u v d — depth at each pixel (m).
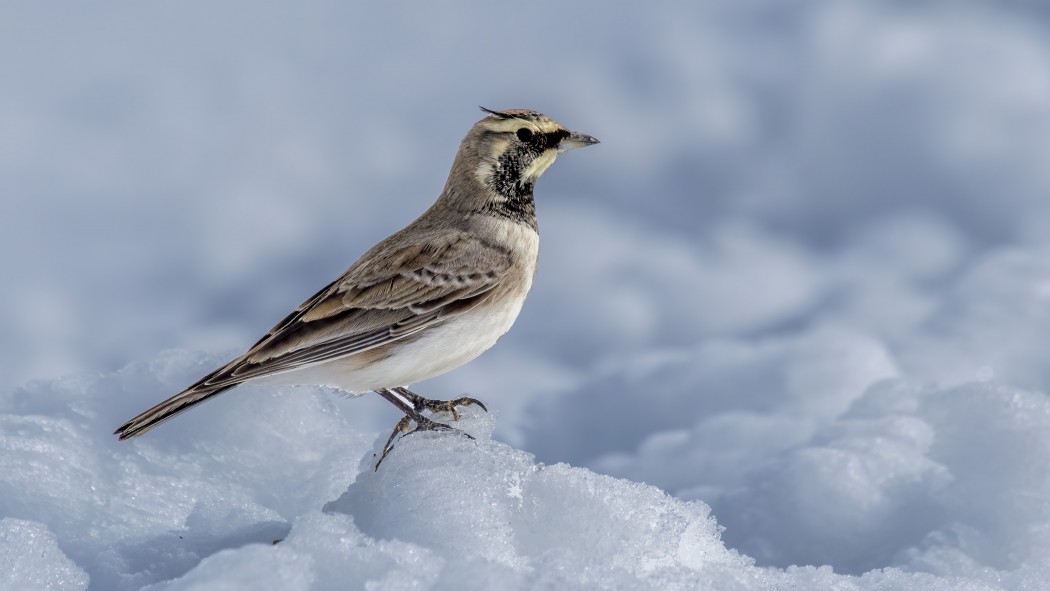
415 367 9.56
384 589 6.73
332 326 9.29
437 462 8.34
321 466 10.17
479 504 7.87
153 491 9.42
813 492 11.59
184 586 6.75
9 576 7.55
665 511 8.12
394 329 9.46
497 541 7.66
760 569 8.11
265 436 10.43
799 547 11.12
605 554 7.84
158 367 10.98
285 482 9.97
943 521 10.80
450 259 9.72
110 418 10.38
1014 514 10.62
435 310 9.59
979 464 11.48
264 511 9.32
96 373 10.96
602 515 8.01
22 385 10.80
